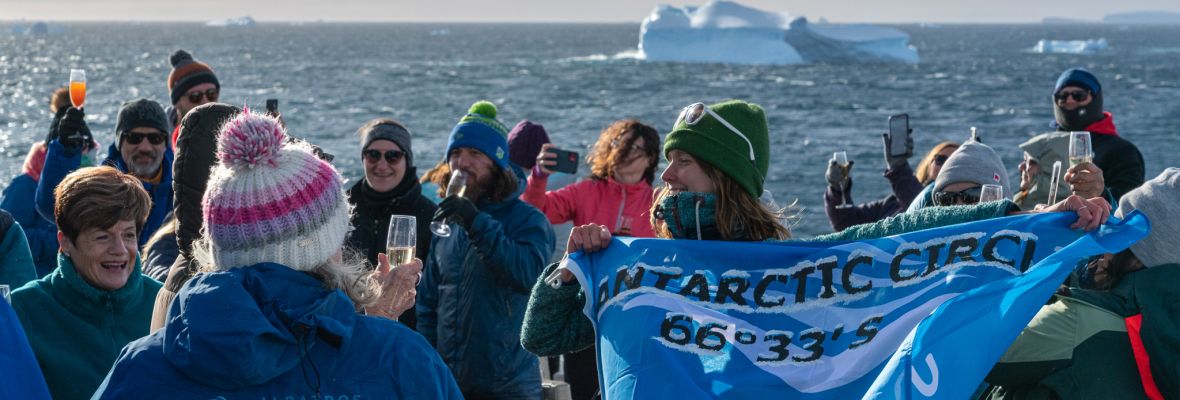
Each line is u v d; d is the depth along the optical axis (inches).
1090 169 174.1
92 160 228.2
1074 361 109.8
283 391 88.9
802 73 4042.8
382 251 195.2
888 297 118.5
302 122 1971.0
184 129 135.9
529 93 2906.0
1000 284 107.8
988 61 5246.1
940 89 3122.5
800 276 120.4
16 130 1702.8
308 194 94.3
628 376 117.5
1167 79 3496.6
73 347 126.3
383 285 122.8
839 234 124.4
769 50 4933.6
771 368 116.2
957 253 119.1
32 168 242.2
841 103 2556.6
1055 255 108.8
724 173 125.8
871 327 117.4
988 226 119.3
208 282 88.4
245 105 98.3
